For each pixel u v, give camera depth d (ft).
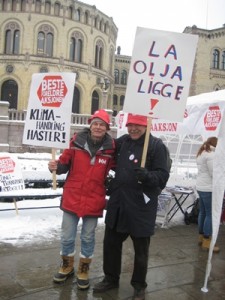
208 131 23.31
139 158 12.91
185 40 13.16
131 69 13.34
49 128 14.66
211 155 18.44
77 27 128.67
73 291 13.47
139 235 12.65
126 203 12.78
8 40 124.67
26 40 122.52
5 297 12.82
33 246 17.78
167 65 13.23
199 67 128.98
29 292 13.24
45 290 13.43
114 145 13.62
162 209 23.04
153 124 26.53
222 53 131.75
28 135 15.11
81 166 13.50
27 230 19.90
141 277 13.05
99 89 136.67
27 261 15.99
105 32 140.05
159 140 13.23
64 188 13.93
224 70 131.23
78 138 13.57
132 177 12.81
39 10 123.44
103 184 13.73
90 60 132.26
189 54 13.19
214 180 13.92
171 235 21.06
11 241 18.28
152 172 12.41
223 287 14.55
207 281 14.92
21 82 122.52
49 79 14.79
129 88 13.32
